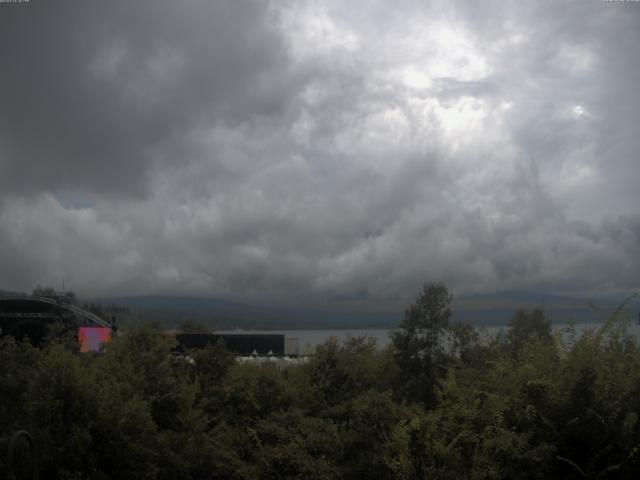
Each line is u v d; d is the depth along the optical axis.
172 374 10.75
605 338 7.41
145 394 9.65
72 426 7.41
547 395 6.91
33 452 6.29
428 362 11.99
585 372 6.82
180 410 9.75
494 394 7.41
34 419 7.43
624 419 6.56
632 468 6.52
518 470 6.57
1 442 6.80
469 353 11.84
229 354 11.52
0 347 9.55
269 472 8.13
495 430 6.94
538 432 6.83
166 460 8.32
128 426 7.99
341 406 9.39
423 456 6.99
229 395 10.45
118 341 11.08
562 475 6.68
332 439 8.16
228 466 8.62
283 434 8.53
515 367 7.89
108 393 8.05
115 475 7.64
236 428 9.59
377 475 7.46
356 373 11.11
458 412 7.32
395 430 7.27
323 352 11.27
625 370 6.98
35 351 9.69
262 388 10.55
